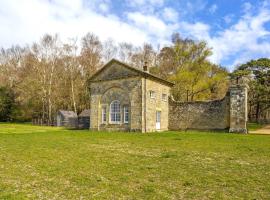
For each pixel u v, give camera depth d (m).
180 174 8.31
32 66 55.34
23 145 15.31
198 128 30.58
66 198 6.04
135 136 21.19
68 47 54.16
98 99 31.41
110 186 6.99
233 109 26.83
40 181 7.47
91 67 54.19
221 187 6.95
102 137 20.44
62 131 28.61
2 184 7.12
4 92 58.25
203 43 46.66
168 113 32.94
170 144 15.70
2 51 63.19
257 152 12.53
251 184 7.20
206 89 44.94
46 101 53.97
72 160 10.53
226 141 17.22
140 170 8.83
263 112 61.09
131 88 28.73
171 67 50.12
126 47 60.75
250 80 48.19
